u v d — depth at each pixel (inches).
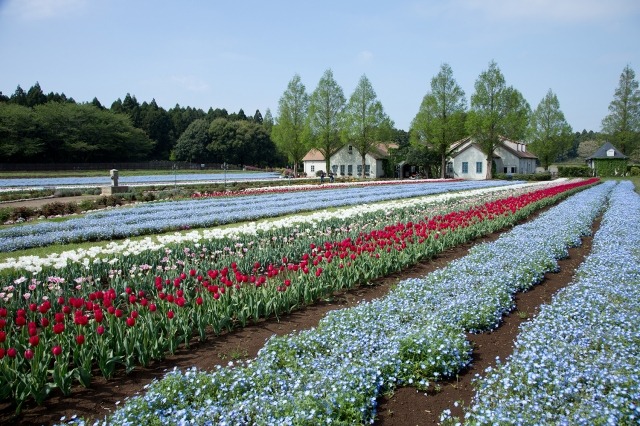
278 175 2955.2
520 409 162.1
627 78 2987.2
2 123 2901.1
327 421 157.8
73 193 1232.2
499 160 2625.5
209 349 243.3
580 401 166.7
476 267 366.6
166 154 4284.0
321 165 3053.6
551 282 366.9
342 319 255.4
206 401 167.5
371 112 2448.3
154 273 362.3
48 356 201.2
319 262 365.7
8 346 208.8
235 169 3949.3
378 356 203.2
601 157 2733.8
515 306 307.4
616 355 203.6
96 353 211.2
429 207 807.7
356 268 368.5
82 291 298.8
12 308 264.1
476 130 2310.5
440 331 230.7
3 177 2308.1
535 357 196.4
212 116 4975.4
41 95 3806.6
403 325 247.9
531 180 2122.3
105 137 3447.3
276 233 523.2
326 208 912.9
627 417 151.8
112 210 840.9
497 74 2294.5
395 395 196.5
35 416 178.5
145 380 208.7
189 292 308.2
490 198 944.3
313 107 2497.5
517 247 445.7
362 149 2506.2
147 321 238.5
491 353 236.5
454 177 2642.7
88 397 193.5
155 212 805.2
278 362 212.5
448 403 189.5
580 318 251.0
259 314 285.1
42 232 610.2
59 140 3221.0
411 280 341.1
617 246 446.0
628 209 767.1
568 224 590.6
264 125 5012.3
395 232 452.1
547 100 3002.0
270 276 305.0
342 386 175.9
